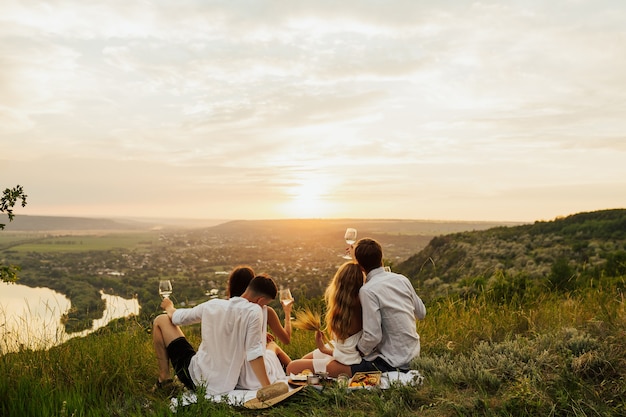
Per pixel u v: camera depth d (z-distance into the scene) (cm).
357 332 470
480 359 464
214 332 450
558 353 452
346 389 421
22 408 394
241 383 454
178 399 399
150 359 530
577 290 778
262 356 439
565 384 388
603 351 435
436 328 648
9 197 511
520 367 433
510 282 841
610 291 716
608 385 386
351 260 513
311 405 405
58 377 463
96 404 420
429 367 449
